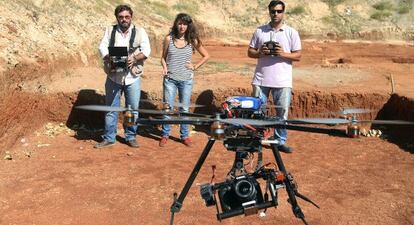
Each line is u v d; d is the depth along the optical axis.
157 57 17.83
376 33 33.66
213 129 3.14
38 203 6.39
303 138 9.76
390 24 34.88
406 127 9.65
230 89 10.59
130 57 8.18
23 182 7.05
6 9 11.63
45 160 8.02
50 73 10.52
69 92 10.00
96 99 10.05
